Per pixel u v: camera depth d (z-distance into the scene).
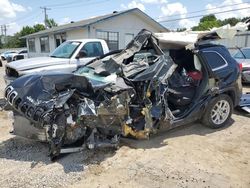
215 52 5.31
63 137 3.71
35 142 4.45
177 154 4.18
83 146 3.97
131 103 4.24
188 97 5.07
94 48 8.41
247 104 6.39
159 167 3.76
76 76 3.94
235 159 4.07
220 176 3.56
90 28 18.23
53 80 3.93
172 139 4.78
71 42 8.62
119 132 4.07
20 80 4.16
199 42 5.18
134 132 4.22
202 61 5.07
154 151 4.26
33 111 3.65
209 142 4.68
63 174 3.53
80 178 3.47
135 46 4.81
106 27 19.08
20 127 3.95
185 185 3.35
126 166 3.78
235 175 3.61
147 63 4.60
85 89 3.95
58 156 3.92
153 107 4.33
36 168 3.67
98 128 3.96
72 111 3.68
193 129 5.31
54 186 3.29
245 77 9.98
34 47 28.03
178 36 5.23
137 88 4.30
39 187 3.26
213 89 5.11
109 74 4.52
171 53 5.66
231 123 5.73
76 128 3.78
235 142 4.71
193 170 3.70
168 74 4.48
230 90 5.40
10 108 4.02
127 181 3.42
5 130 5.10
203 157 4.10
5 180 3.38
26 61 7.48
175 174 3.59
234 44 15.78
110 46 19.64
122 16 19.67
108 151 4.19
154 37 4.87
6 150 4.20
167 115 4.46
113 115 3.91
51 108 3.60
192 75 5.45
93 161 3.88
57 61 7.57
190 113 4.97
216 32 5.00
